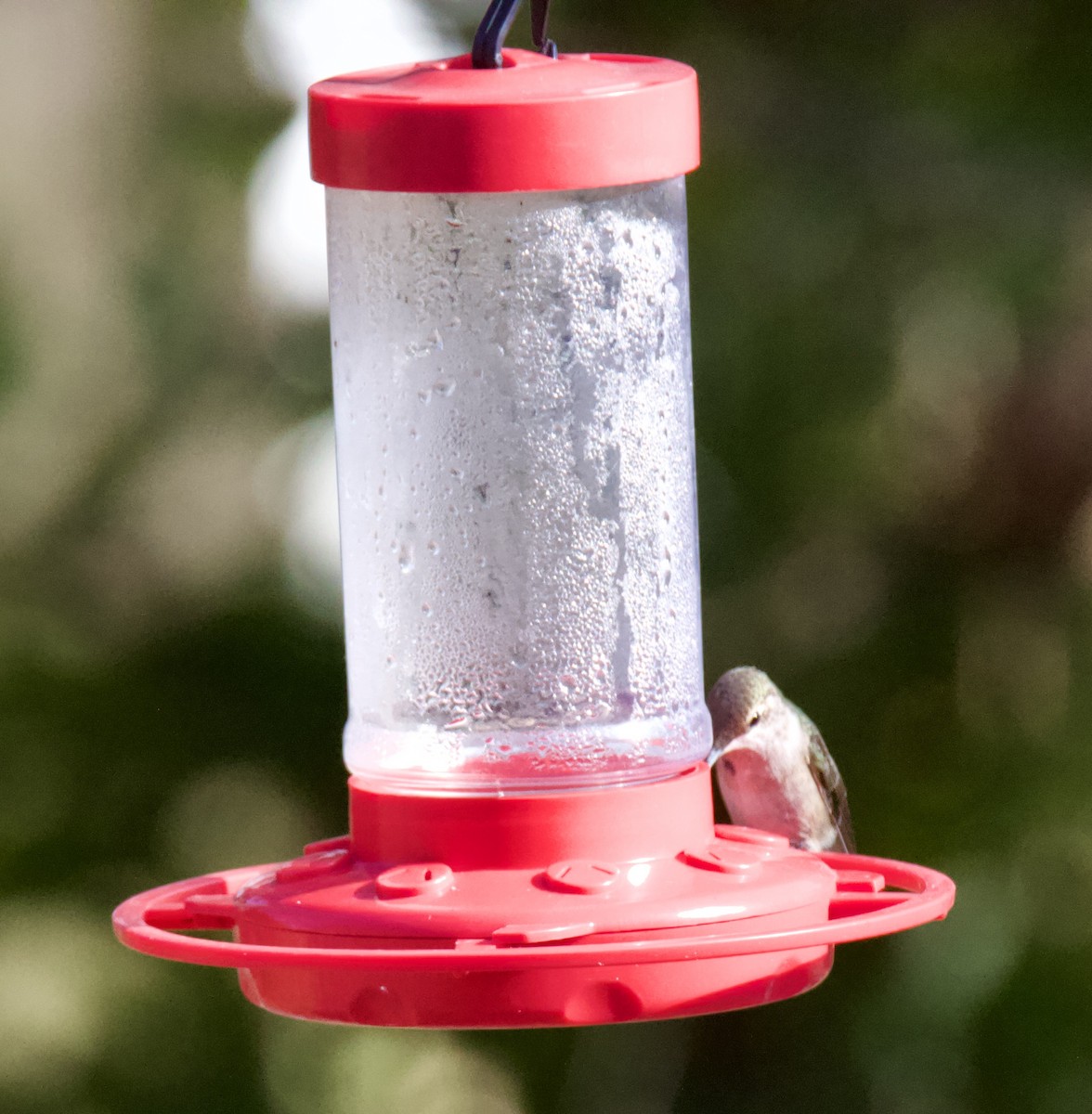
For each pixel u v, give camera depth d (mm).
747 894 5477
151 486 13070
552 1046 13914
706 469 11820
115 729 13227
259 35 12820
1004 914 12312
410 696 6020
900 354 11727
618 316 6074
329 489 12977
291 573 13078
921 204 11859
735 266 11758
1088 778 12336
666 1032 13875
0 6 12883
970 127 11969
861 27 12289
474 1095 13617
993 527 12344
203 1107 12859
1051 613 12414
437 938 5305
